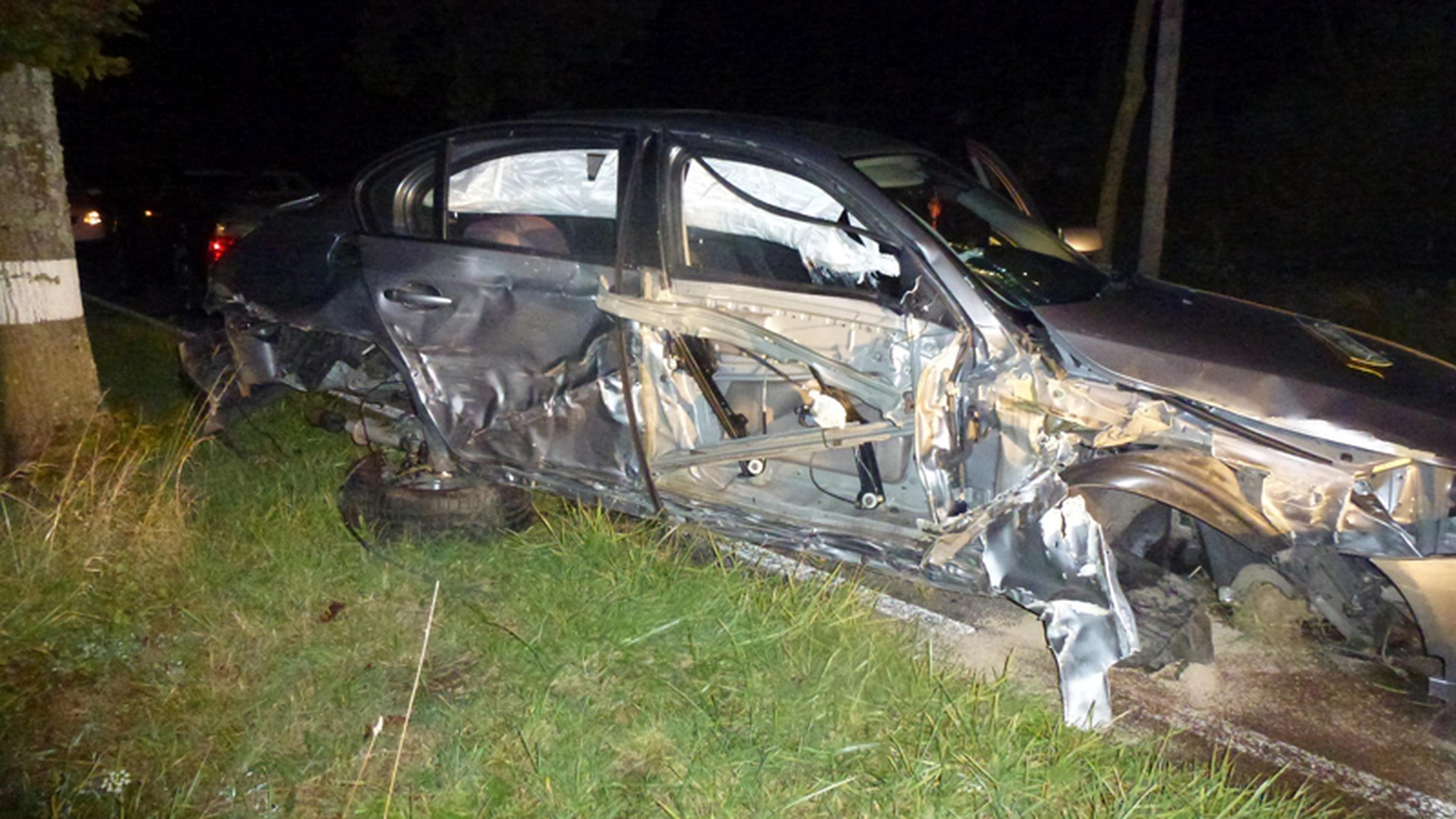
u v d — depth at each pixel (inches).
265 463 236.2
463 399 195.2
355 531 202.5
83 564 181.6
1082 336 168.4
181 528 193.9
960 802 140.3
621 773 146.6
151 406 281.0
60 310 222.8
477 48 495.5
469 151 204.1
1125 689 176.2
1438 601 160.1
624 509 191.3
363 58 510.6
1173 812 139.1
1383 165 548.7
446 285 193.9
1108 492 175.3
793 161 176.7
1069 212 606.5
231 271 221.0
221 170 523.5
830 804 140.3
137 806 135.9
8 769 141.3
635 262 180.1
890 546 172.4
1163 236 486.0
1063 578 160.6
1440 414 163.3
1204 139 596.1
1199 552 192.9
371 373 216.2
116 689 158.9
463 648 172.7
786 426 181.5
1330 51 580.7
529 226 199.6
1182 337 173.6
